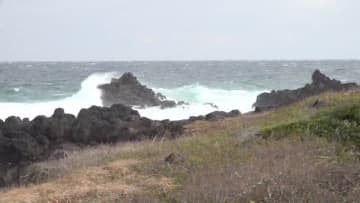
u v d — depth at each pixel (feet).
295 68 472.85
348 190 32.37
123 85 187.21
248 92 211.00
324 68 457.68
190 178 41.11
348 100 62.39
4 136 86.53
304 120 51.37
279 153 43.34
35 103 172.35
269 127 53.36
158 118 155.94
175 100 190.08
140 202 37.22
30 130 90.89
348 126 45.44
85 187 43.47
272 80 291.99
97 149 73.82
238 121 82.02
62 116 101.04
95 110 106.32
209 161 46.26
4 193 48.37
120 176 46.39
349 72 357.20
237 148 49.78
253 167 39.55
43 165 62.85
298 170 35.88
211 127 84.48
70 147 87.30
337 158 39.24
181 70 451.12
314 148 42.83
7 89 212.23
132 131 93.91
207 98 191.93
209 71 425.69
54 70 475.72
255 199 32.30
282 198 31.55
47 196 42.60
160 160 49.78
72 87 234.58
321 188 32.76
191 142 57.98
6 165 80.02
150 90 186.80
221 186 35.24
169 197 37.42
